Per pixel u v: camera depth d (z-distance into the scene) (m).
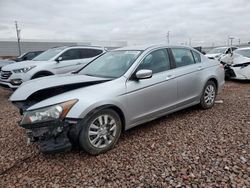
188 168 3.47
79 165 3.67
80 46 10.20
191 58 5.85
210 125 5.09
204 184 3.10
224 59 11.62
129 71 4.50
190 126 5.07
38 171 3.56
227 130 4.79
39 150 3.84
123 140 4.48
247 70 10.66
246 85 10.33
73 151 4.09
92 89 4.02
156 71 4.93
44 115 3.62
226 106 6.55
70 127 3.67
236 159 3.65
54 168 3.62
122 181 3.24
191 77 5.56
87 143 3.80
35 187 3.20
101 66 5.10
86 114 3.74
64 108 3.64
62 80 4.29
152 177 3.30
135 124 4.51
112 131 4.12
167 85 4.97
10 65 9.19
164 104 4.98
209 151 3.93
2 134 4.99
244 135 4.52
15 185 3.25
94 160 3.80
